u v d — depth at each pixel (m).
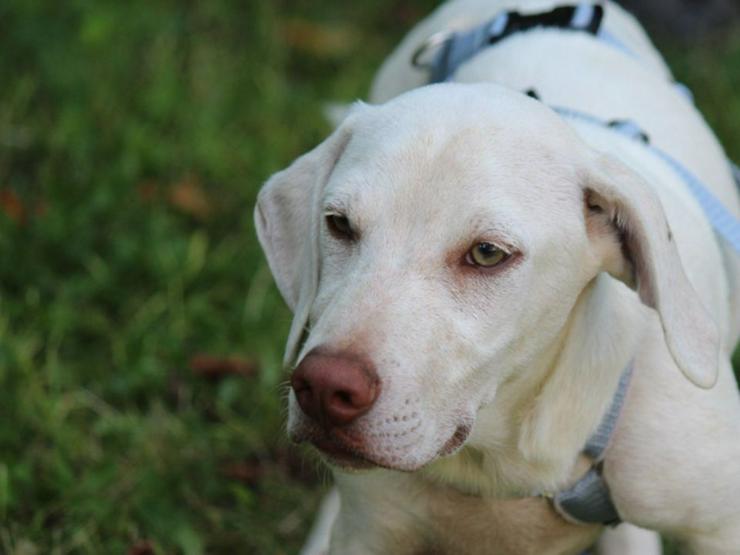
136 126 6.72
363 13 8.22
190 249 5.91
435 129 3.27
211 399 5.33
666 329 3.21
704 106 7.14
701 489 3.55
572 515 3.71
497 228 3.15
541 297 3.29
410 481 3.69
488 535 3.80
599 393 3.50
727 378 3.66
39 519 4.62
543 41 4.48
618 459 3.56
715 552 3.68
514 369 3.36
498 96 3.37
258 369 5.47
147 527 4.66
